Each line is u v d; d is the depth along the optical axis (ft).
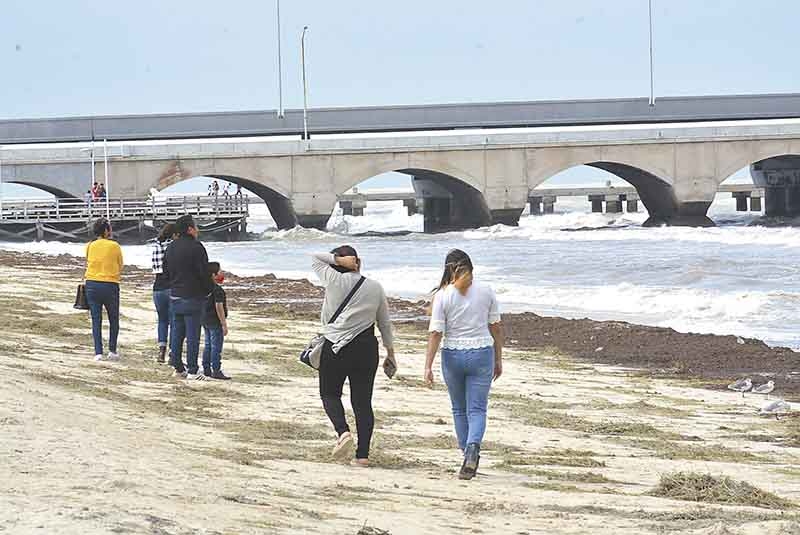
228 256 448.65
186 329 127.95
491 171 612.70
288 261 416.26
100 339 137.49
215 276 129.80
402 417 110.32
